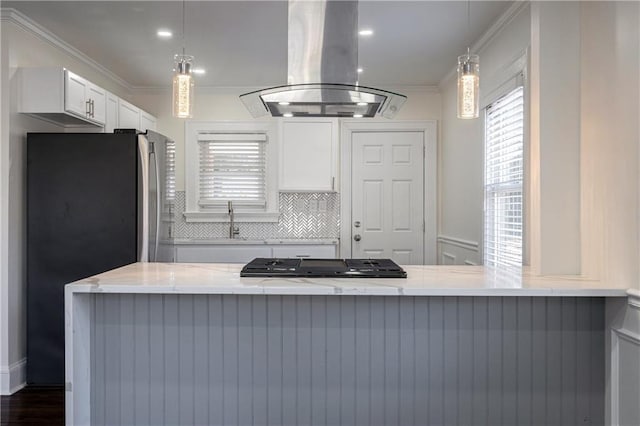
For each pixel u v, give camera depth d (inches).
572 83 95.3
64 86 131.3
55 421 112.8
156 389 89.1
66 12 129.0
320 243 193.8
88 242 133.6
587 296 81.5
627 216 80.7
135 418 89.5
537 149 96.5
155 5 124.9
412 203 210.7
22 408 119.8
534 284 83.1
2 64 128.4
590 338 87.3
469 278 89.4
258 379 88.7
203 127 209.0
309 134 201.5
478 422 87.7
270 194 209.5
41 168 133.6
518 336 87.4
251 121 208.8
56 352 134.0
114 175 134.0
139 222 134.0
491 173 148.3
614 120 84.3
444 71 185.6
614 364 83.7
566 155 95.6
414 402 88.1
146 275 91.5
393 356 88.0
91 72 173.3
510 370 87.4
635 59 78.5
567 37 95.1
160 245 146.6
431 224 209.3
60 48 151.6
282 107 97.3
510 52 130.6
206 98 210.1
